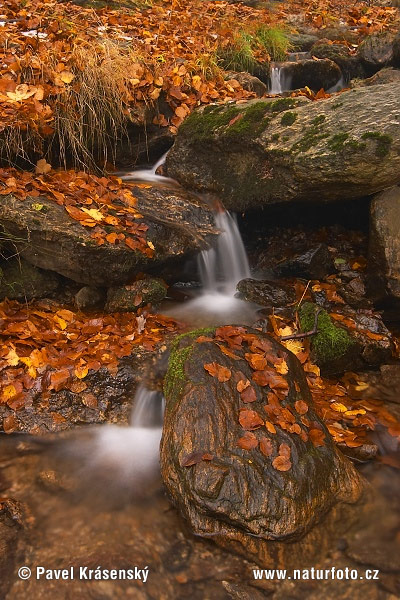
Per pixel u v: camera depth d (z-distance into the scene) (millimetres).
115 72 5262
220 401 2943
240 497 2641
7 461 3123
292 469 2762
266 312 4410
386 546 2674
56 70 5023
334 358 3877
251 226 5312
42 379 3492
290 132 4570
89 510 2832
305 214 5227
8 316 3963
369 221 4582
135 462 3184
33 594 2410
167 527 2738
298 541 2650
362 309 4438
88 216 4262
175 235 4578
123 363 3703
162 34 7305
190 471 2723
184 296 4668
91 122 5039
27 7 6996
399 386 3852
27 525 2727
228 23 8414
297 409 3070
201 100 5891
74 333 3912
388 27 9445
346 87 7922
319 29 9625
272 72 7637
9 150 4480
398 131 4098
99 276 4266
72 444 3277
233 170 4980
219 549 2629
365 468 3145
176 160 5367
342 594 2459
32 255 4148
